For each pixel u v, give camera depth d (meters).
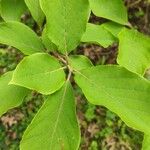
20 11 0.28
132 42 0.24
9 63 0.77
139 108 0.20
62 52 0.23
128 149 0.73
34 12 0.25
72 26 0.22
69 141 0.22
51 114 0.22
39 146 0.22
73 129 0.22
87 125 0.76
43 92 0.21
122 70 0.21
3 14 0.27
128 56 0.24
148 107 0.20
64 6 0.22
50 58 0.21
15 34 0.24
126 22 0.28
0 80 0.23
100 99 0.21
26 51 0.24
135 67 0.23
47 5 0.22
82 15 0.22
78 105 0.75
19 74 0.20
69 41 0.22
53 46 0.25
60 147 0.22
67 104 0.22
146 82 0.21
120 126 0.75
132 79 0.21
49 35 0.22
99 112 0.76
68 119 0.22
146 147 0.25
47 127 0.22
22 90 0.24
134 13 0.72
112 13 0.28
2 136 0.79
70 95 0.22
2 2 0.27
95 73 0.21
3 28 0.24
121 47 0.24
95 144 0.75
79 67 0.24
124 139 0.74
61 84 0.21
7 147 0.78
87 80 0.21
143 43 0.24
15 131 0.79
